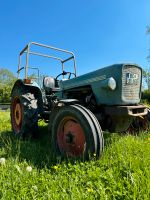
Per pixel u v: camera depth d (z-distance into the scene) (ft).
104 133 13.48
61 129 10.59
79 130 9.72
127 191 6.29
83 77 11.82
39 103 14.24
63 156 9.90
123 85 10.30
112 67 10.50
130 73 10.57
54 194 6.23
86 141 9.04
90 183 6.84
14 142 12.60
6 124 20.03
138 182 6.67
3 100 109.60
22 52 16.67
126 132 12.85
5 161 8.89
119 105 10.38
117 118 10.52
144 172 7.41
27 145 11.95
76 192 6.33
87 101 11.40
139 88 11.10
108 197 6.11
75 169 8.05
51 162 9.26
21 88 14.83
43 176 7.63
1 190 6.51
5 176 7.63
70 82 12.55
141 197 6.04
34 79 16.26
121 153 9.23
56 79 16.19
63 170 8.17
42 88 15.51
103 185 6.75
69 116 9.93
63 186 6.81
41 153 10.48
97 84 10.93
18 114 15.20
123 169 7.80
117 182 6.98
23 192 6.41
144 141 11.18
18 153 9.72
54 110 10.93
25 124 13.47
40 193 6.40
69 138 10.00
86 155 9.00
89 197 6.08
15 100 15.93
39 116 14.74
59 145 10.46
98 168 7.93
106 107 10.64
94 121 9.21
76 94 12.33
